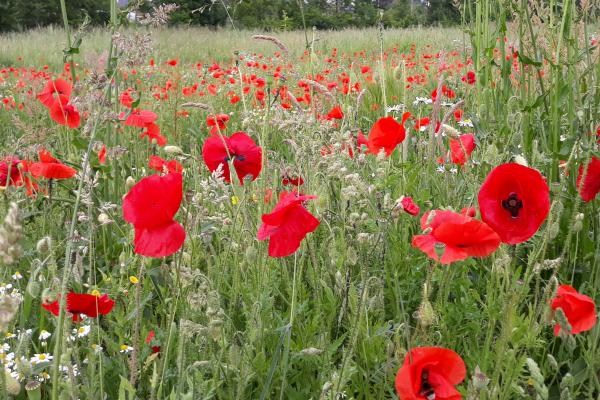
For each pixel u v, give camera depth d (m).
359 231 2.49
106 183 3.77
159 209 1.67
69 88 3.65
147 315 2.71
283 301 2.79
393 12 23.09
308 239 2.65
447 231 1.65
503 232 1.73
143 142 4.96
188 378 1.92
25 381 2.10
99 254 3.44
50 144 4.56
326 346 2.19
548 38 3.39
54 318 2.23
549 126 3.34
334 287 2.47
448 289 2.28
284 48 3.52
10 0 36.62
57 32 24.84
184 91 7.62
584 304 1.71
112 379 2.22
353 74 4.17
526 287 2.09
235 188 2.61
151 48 3.80
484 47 3.91
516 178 1.71
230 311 2.39
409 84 7.22
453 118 5.09
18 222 1.33
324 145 3.51
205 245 2.79
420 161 3.94
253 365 2.13
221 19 23.06
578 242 2.92
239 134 2.84
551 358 1.90
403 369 1.38
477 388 1.62
